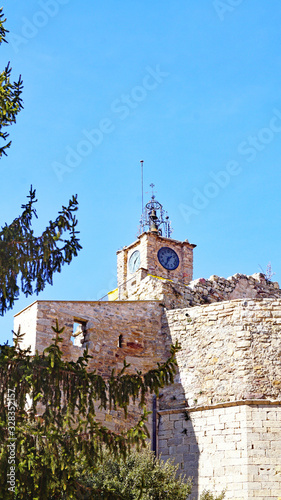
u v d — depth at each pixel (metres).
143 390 19.77
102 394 19.56
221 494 26.77
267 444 27.50
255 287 39.91
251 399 28.22
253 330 29.55
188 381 29.98
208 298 36.66
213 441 28.33
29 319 29.67
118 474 24.98
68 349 29.61
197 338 30.66
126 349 31.30
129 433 19.59
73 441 19.03
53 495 18.64
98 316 31.02
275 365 28.86
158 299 34.25
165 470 26.31
